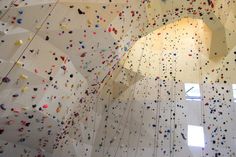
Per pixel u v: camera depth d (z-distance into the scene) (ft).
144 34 20.81
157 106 25.98
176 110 25.39
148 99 26.43
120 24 17.39
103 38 17.01
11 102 15.37
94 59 17.87
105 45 17.48
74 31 15.79
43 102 16.65
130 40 19.45
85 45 16.71
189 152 23.57
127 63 27.04
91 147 25.53
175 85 26.27
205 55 25.95
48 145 20.71
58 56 16.10
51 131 19.40
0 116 15.66
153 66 27.45
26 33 14.38
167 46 28.19
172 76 26.63
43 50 15.35
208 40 24.66
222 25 21.90
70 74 17.38
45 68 15.79
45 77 15.99
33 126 17.89
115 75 26.71
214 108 24.27
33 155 20.42
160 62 27.55
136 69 27.12
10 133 17.74
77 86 18.57
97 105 25.95
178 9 20.11
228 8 19.44
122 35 18.04
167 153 24.03
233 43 22.48
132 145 25.14
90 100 23.26
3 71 14.28
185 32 28.27
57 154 22.07
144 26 19.94
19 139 18.67
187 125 24.59
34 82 15.67
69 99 18.54
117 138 25.73
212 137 23.41
